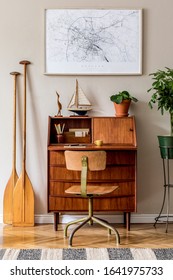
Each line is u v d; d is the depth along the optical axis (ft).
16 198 15.03
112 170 14.32
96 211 14.29
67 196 14.32
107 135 14.93
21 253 12.02
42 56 15.19
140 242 13.23
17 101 15.35
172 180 15.42
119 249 12.43
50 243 13.10
